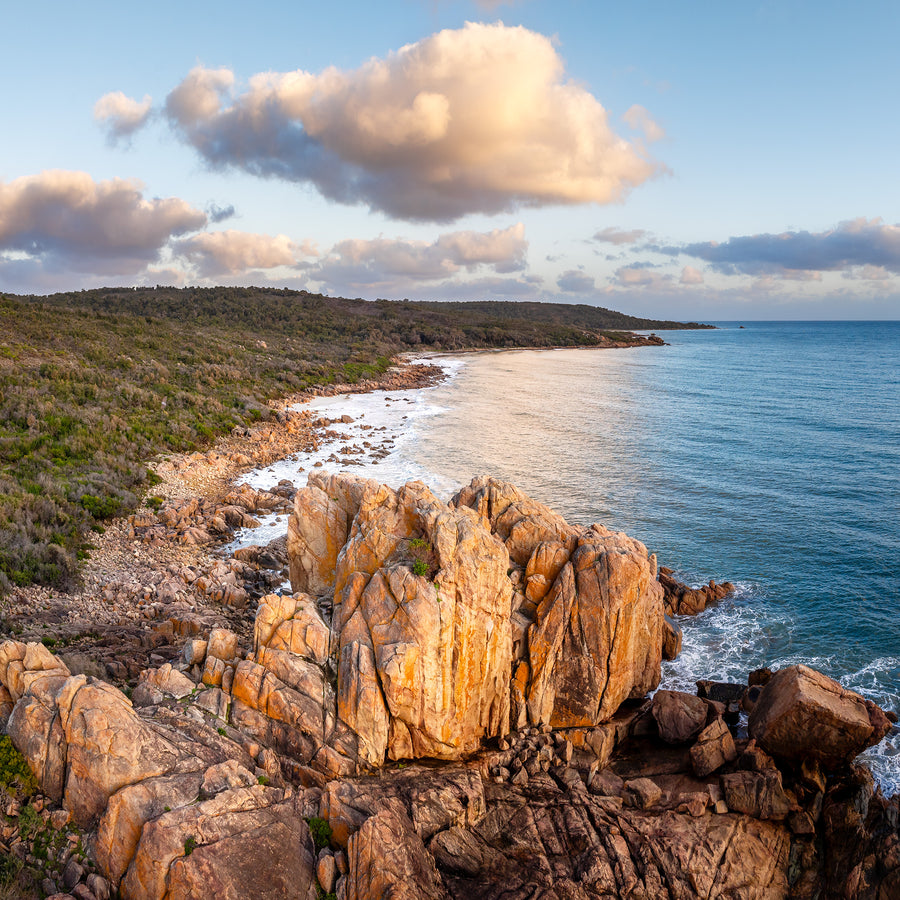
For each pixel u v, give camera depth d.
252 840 16.22
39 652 18.80
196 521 45.84
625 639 25.28
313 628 22.53
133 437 60.75
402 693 21.17
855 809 21.48
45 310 108.38
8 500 38.62
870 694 29.66
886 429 82.75
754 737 23.91
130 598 32.59
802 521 49.88
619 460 67.62
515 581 26.83
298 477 59.88
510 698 24.77
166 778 16.59
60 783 16.72
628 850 19.86
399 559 23.62
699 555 44.09
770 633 34.66
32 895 14.66
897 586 39.53
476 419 90.31
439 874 17.89
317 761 19.95
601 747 24.45
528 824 20.31
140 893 15.12
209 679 21.48
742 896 19.34
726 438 78.56
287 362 126.31
